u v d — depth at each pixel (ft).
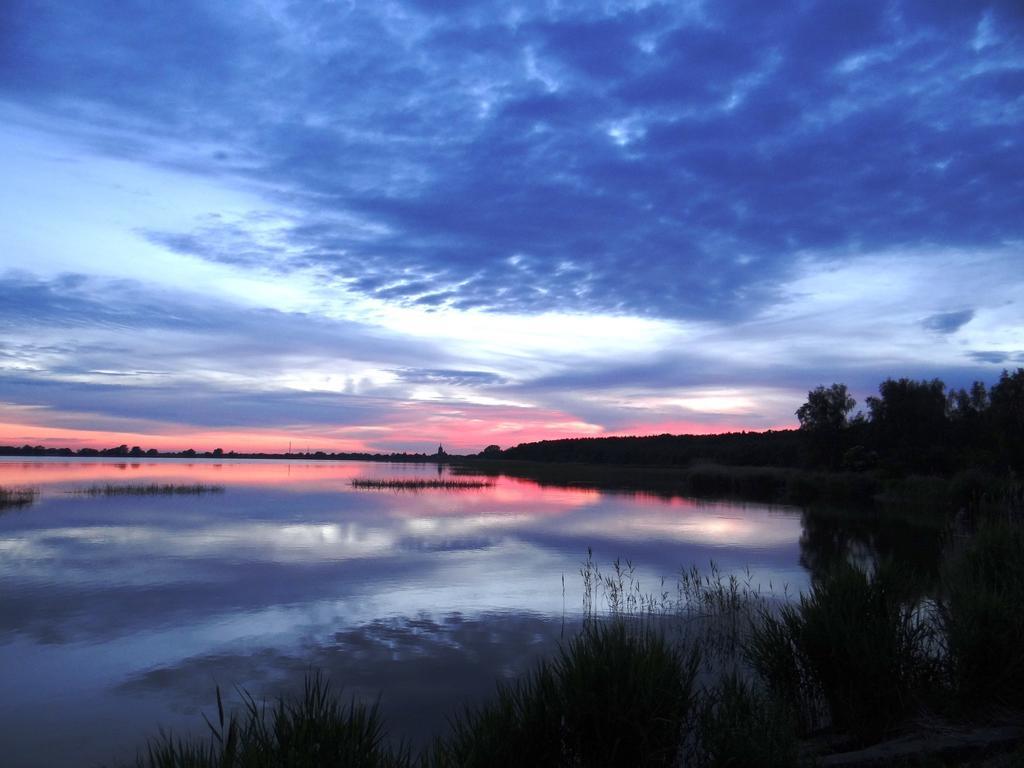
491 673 31.83
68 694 29.76
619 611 42.14
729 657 31.68
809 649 23.52
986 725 21.18
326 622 40.96
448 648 35.73
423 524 90.27
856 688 22.18
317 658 34.24
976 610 23.32
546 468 359.87
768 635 25.31
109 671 32.60
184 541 73.05
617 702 16.99
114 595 47.93
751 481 179.52
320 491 153.48
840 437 182.39
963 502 106.22
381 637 37.81
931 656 24.85
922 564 60.70
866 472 163.22
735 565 61.57
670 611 42.83
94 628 39.70
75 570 56.85
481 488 175.42
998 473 114.21
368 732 14.84
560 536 80.18
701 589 48.57
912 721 21.70
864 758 18.78
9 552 65.46
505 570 57.57
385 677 31.48
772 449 258.16
